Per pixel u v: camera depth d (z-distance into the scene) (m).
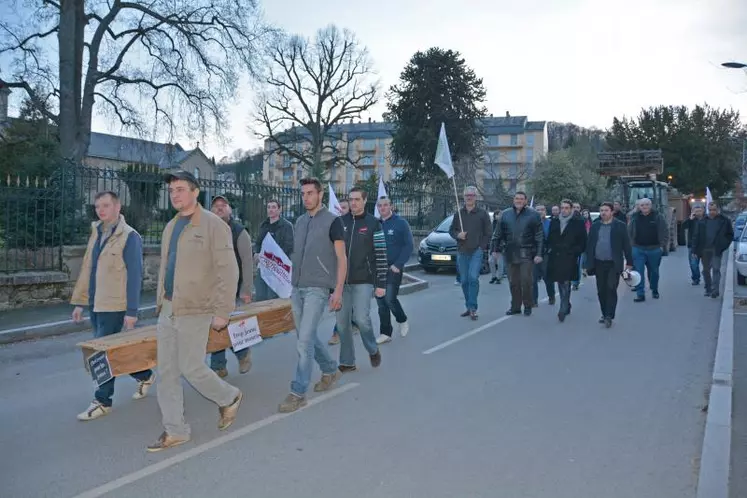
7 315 9.95
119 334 5.31
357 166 45.62
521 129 97.38
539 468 4.32
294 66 42.72
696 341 8.52
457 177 37.19
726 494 3.86
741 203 47.69
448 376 6.71
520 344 8.35
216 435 4.95
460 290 14.45
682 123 50.88
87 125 23.25
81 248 11.38
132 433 5.04
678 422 5.26
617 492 3.95
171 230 4.76
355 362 7.09
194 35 23.98
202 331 4.74
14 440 4.89
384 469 4.30
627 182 25.72
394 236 8.47
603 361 7.39
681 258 23.66
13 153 21.39
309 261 5.66
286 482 4.09
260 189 14.37
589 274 9.80
